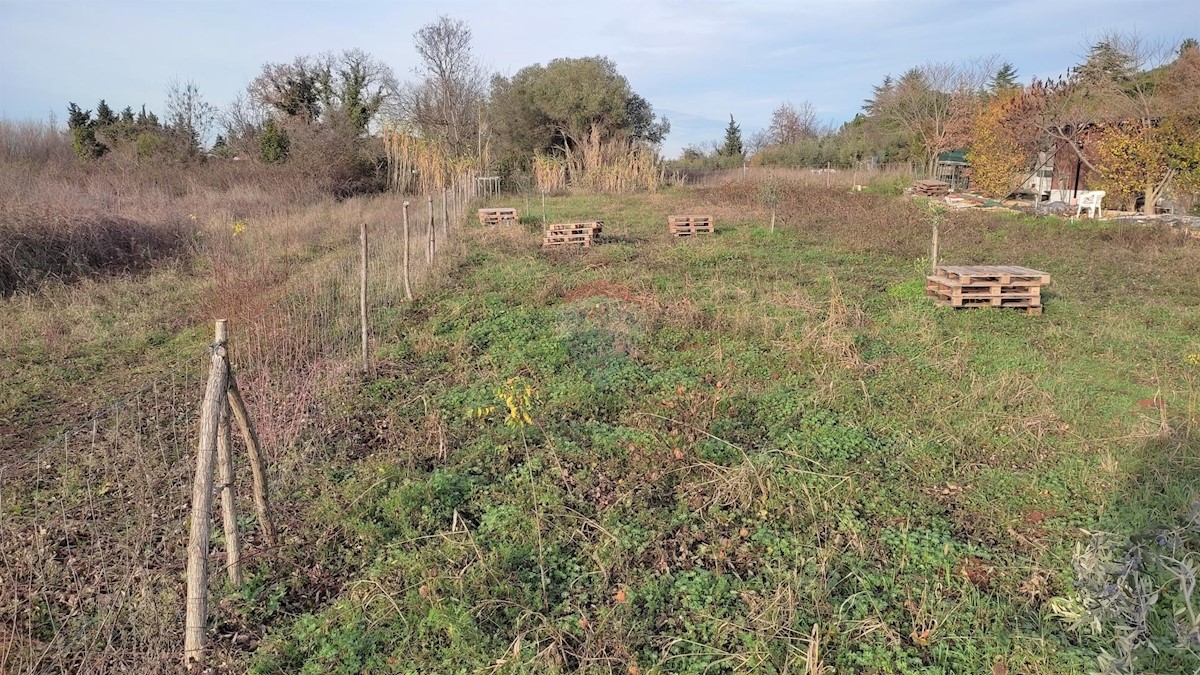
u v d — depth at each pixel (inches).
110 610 135.5
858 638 134.3
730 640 134.4
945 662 128.6
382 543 167.0
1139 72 784.9
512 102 1510.8
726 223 713.6
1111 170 710.5
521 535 166.1
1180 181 671.1
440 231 607.8
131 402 254.8
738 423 228.5
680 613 141.7
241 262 468.1
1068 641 133.9
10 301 392.2
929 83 1279.5
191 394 263.1
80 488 191.9
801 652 129.7
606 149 1288.1
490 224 705.0
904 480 192.9
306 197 903.1
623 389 257.1
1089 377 268.2
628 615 140.1
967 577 151.3
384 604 143.7
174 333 350.3
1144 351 295.6
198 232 579.5
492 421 232.1
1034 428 222.5
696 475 196.1
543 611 143.3
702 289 401.7
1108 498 181.2
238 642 136.6
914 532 167.6
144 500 183.2
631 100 1568.7
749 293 385.1
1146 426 218.7
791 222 694.5
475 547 158.6
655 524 171.9
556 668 125.1
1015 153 857.5
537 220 756.6
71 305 381.7
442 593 146.3
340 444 214.7
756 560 159.9
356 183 1072.8
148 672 124.4
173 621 138.3
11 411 251.6
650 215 804.0
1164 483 182.4
